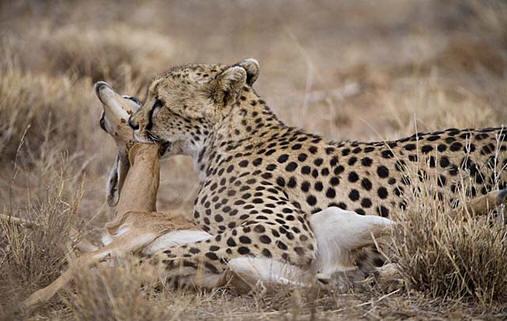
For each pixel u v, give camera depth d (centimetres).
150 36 2022
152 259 828
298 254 846
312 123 1558
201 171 1006
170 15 2653
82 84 1639
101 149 1360
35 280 830
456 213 841
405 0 2772
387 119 1588
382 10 2725
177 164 1389
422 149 905
